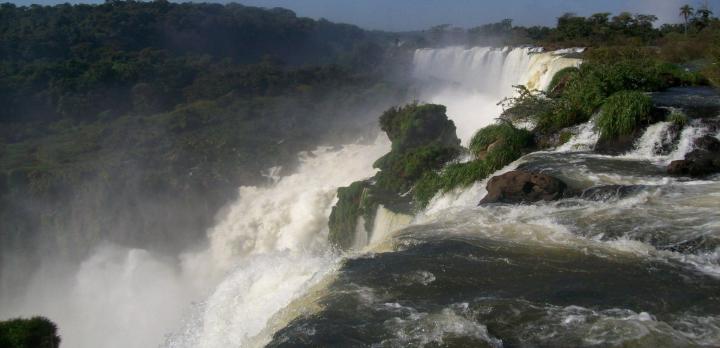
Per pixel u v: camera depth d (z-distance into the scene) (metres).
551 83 31.33
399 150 31.31
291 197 48.00
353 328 10.42
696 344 9.30
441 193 23.03
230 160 57.62
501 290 11.50
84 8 113.06
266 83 82.56
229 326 14.62
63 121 75.38
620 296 10.98
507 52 62.41
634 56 35.53
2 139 68.69
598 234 13.91
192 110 72.62
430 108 32.34
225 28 113.94
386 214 24.94
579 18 64.56
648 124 21.83
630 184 17.47
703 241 12.82
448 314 10.61
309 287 13.27
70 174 55.03
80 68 84.19
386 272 12.69
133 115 77.19
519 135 23.48
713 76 29.58
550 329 9.99
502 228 14.87
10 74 82.69
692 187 16.39
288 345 10.05
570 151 22.42
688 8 64.38
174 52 104.88
